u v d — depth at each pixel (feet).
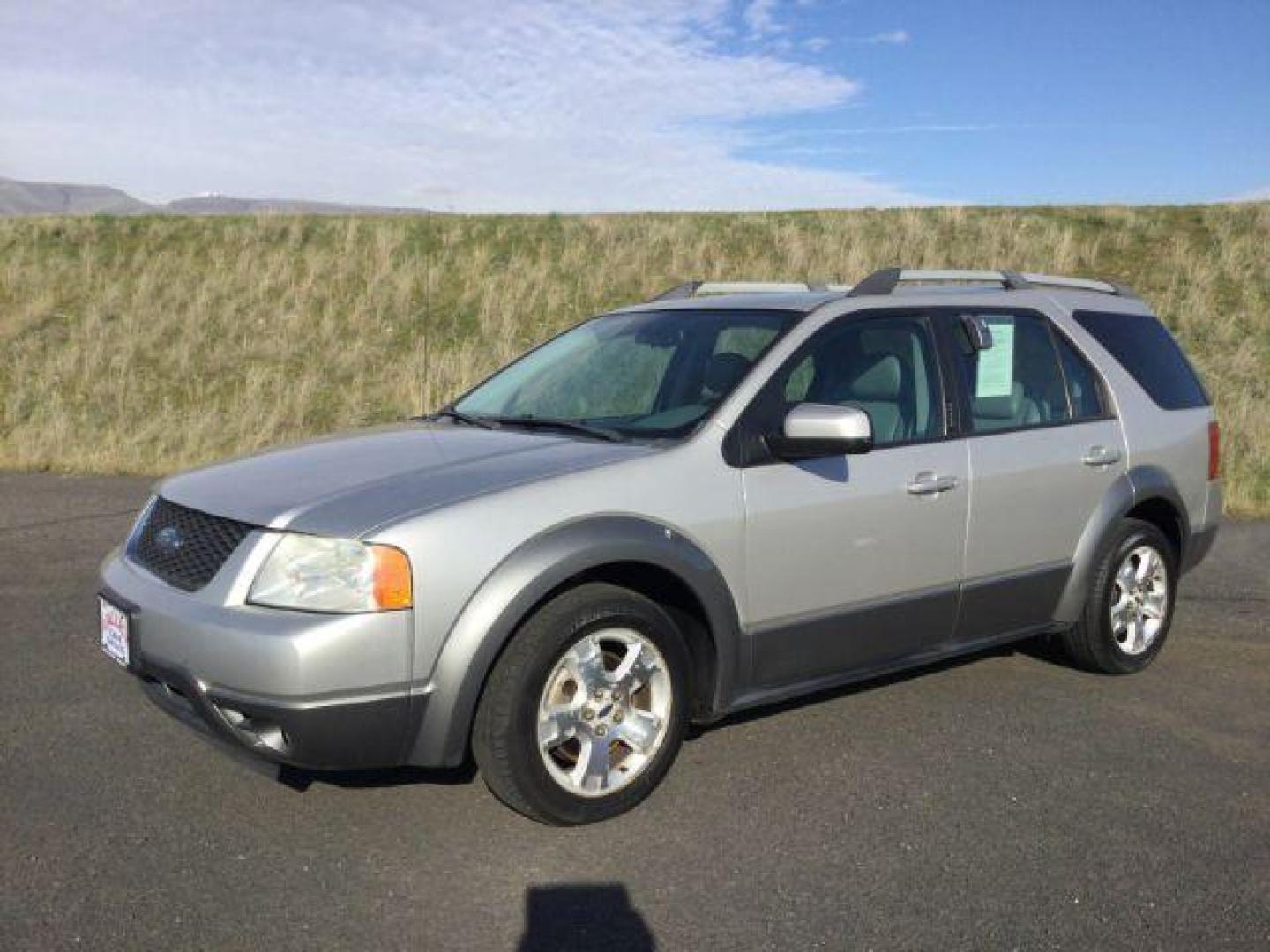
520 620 11.71
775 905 10.69
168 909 10.41
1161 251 62.95
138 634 11.87
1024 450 16.05
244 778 13.26
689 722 13.42
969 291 16.84
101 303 57.00
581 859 11.53
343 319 56.34
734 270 61.77
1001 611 16.08
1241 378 48.11
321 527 11.34
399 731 11.28
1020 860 11.66
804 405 13.28
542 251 64.49
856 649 14.52
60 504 30.48
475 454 13.06
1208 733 15.43
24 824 12.02
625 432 13.79
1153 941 10.18
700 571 12.75
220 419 43.96
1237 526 30.04
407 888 10.89
